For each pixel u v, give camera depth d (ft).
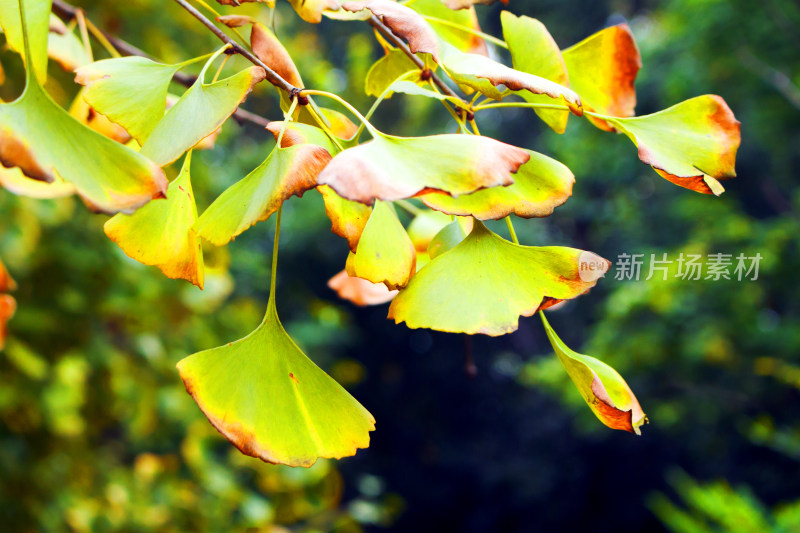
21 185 1.78
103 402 6.63
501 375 27.71
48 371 5.82
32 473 5.92
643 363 11.37
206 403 1.38
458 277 1.39
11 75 4.08
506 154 1.31
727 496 5.17
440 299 1.38
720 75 14.20
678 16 14.73
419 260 1.74
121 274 6.18
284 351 1.42
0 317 1.84
